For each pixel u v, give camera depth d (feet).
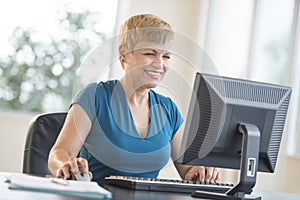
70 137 7.20
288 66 16.55
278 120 6.87
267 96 6.70
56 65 16.44
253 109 6.60
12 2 16.12
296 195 7.87
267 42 16.85
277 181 15.72
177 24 17.01
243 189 6.48
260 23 16.88
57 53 16.47
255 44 16.84
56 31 16.46
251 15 16.92
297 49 16.49
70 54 16.55
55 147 7.17
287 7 16.69
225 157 6.73
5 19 16.07
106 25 16.75
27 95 16.20
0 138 15.51
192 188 6.91
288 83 16.48
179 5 17.03
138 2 16.70
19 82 16.16
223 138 6.54
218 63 16.80
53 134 8.45
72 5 16.57
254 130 6.48
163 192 6.50
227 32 16.88
